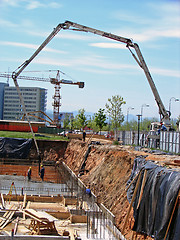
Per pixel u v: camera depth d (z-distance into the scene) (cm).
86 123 8969
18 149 4925
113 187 2505
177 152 3125
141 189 1773
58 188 3272
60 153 5128
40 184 3469
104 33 3722
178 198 1461
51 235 2003
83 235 1998
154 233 1564
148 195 1698
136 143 4503
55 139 5388
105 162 3095
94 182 2958
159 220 1533
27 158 4931
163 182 1600
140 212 1722
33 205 2617
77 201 2531
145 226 1683
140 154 2639
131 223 1822
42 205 2636
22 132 6481
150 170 1789
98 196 2580
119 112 6625
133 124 8338
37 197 2772
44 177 3938
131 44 3781
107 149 3506
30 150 4988
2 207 2452
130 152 2816
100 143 4450
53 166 4753
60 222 2280
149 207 1661
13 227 2105
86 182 3125
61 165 4694
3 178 3741
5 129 6644
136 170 2197
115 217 2061
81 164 3928
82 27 3722
